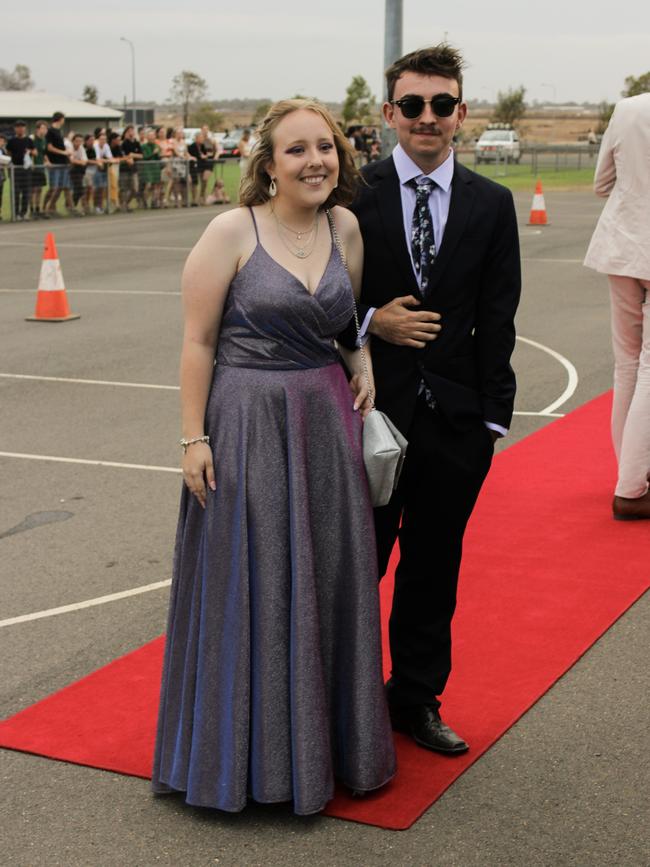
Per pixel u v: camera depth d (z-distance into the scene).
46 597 5.22
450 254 3.64
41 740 3.92
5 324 12.53
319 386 3.46
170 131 29.56
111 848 3.33
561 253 18.62
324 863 3.24
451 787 3.63
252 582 3.38
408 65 3.57
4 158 24.53
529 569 5.41
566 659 4.49
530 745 3.88
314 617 3.40
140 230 23.33
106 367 10.26
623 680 4.34
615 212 5.81
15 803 3.56
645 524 6.00
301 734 3.38
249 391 3.40
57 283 12.69
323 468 3.47
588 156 66.06
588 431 7.91
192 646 3.45
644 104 5.65
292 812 3.49
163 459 7.43
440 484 3.74
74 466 7.29
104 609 5.08
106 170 27.19
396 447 3.46
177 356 10.73
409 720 3.93
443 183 3.64
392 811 3.48
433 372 3.70
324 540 3.47
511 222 3.71
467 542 5.77
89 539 5.98
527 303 13.80
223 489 3.38
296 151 3.35
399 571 3.89
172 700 3.53
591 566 5.43
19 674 4.45
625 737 3.93
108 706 4.16
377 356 3.75
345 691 3.52
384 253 3.66
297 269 3.41
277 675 3.38
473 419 3.75
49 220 25.50
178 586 3.51
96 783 3.67
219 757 3.41
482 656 4.52
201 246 3.40
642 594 5.12
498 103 82.06
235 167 42.78
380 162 3.74
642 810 3.49
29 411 8.69
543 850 3.29
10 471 7.18
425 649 3.88
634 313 5.94
